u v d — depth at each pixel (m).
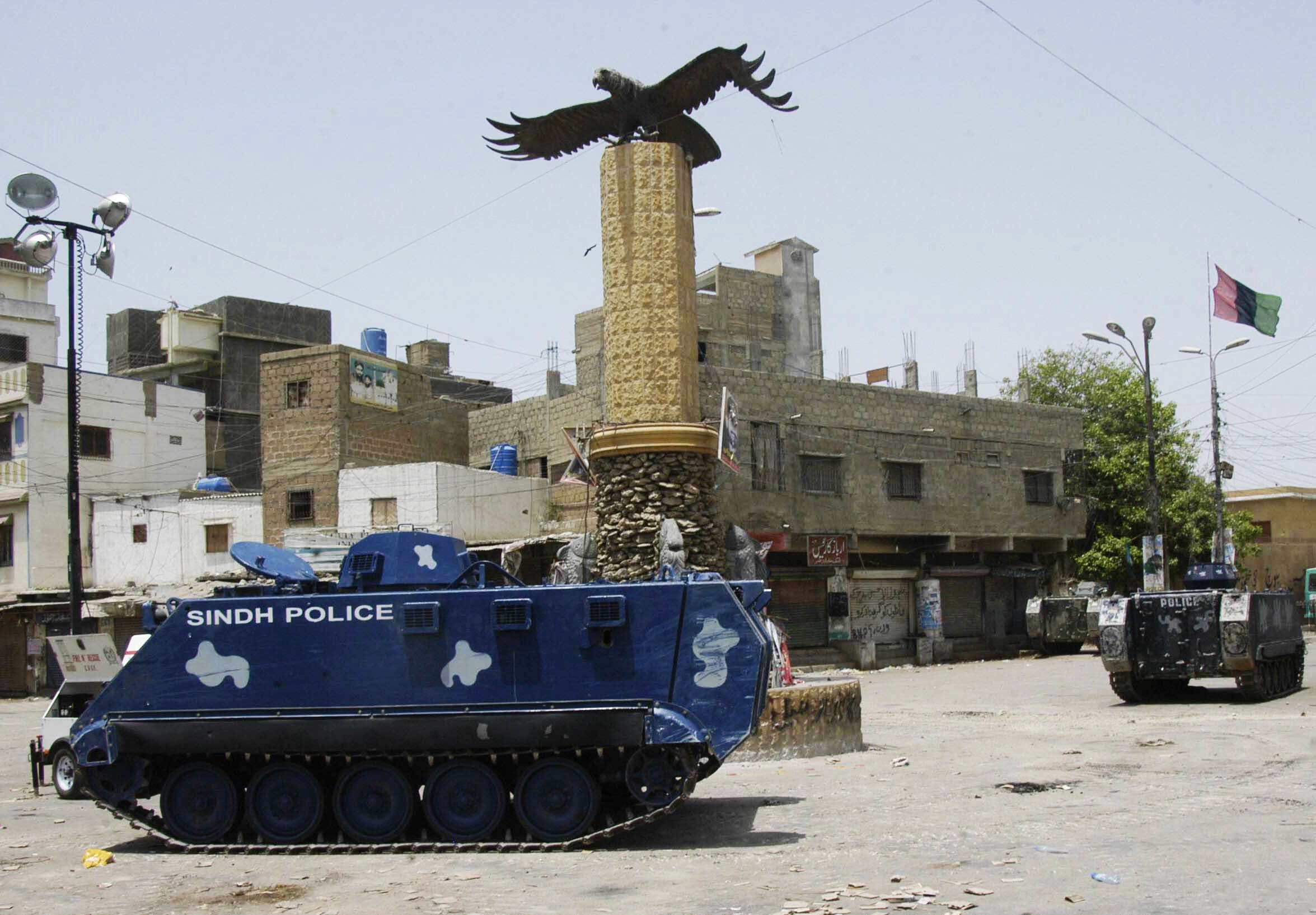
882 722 22.33
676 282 24.53
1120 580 49.69
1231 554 43.38
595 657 11.23
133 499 43.53
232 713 11.65
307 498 40.41
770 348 49.75
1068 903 8.19
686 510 24.19
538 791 11.12
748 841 11.10
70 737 11.98
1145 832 10.66
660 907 8.55
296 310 54.41
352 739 11.36
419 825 11.65
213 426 51.22
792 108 23.30
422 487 38.44
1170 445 50.31
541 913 8.47
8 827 13.98
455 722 11.22
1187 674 24.08
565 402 43.69
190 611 11.93
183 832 11.77
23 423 44.88
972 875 9.20
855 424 42.09
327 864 10.82
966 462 45.09
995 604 47.41
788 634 40.72
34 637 43.44
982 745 17.91
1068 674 35.22
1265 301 33.59
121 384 47.16
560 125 25.12
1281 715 21.16
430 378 50.81
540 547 37.97
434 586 12.23
